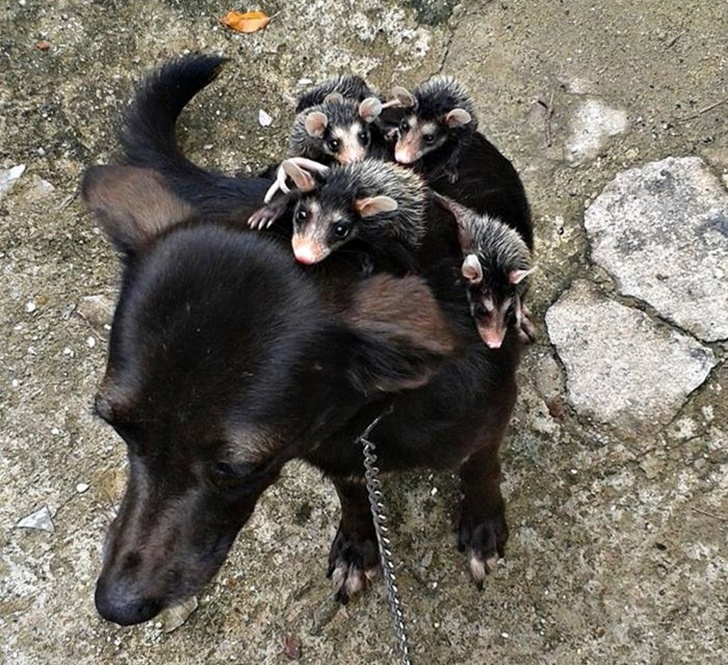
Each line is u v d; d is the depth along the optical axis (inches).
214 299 15.6
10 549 25.4
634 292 27.4
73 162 30.9
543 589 24.1
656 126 29.8
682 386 26.0
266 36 32.7
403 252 18.4
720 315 26.7
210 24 33.0
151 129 23.0
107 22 32.9
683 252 27.7
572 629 23.6
